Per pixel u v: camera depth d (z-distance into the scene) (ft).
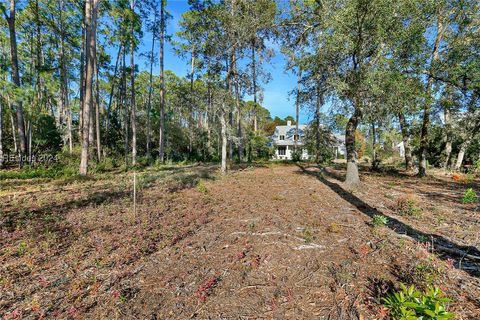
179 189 26.61
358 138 84.79
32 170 34.68
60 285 8.86
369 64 21.81
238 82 36.88
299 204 20.03
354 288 8.52
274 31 32.17
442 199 22.22
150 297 8.21
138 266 10.21
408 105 24.29
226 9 31.96
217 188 27.40
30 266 9.96
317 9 26.27
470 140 38.22
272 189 26.76
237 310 7.57
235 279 9.21
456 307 7.49
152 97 101.04
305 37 29.91
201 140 85.10
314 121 63.87
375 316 7.10
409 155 44.98
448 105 33.27
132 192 24.77
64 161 41.16
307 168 50.16
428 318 5.84
